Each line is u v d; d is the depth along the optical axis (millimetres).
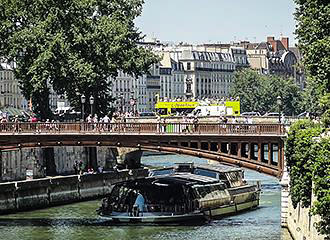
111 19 165625
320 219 79750
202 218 120750
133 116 193500
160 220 117688
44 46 156125
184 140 121125
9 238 106562
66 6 160250
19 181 136000
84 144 124312
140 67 166000
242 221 120500
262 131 118438
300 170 89750
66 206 138625
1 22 159125
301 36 118750
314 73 113938
